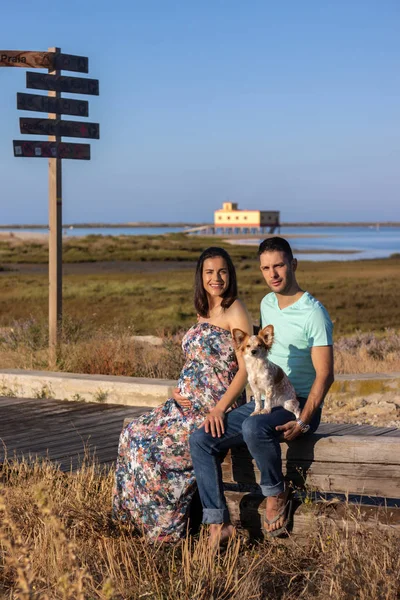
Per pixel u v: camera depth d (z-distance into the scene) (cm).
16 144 1159
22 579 314
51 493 516
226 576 395
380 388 957
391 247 14862
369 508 420
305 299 444
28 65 1176
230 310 469
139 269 5916
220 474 438
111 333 1257
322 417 878
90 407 878
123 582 395
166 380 914
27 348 1241
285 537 433
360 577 367
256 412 427
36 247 8744
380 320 2803
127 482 469
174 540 452
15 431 753
